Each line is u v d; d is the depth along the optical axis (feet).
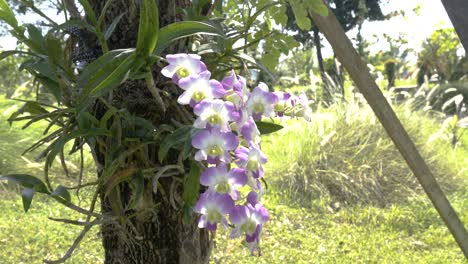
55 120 3.08
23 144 15.05
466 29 3.24
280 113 3.22
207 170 2.66
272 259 9.59
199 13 3.19
